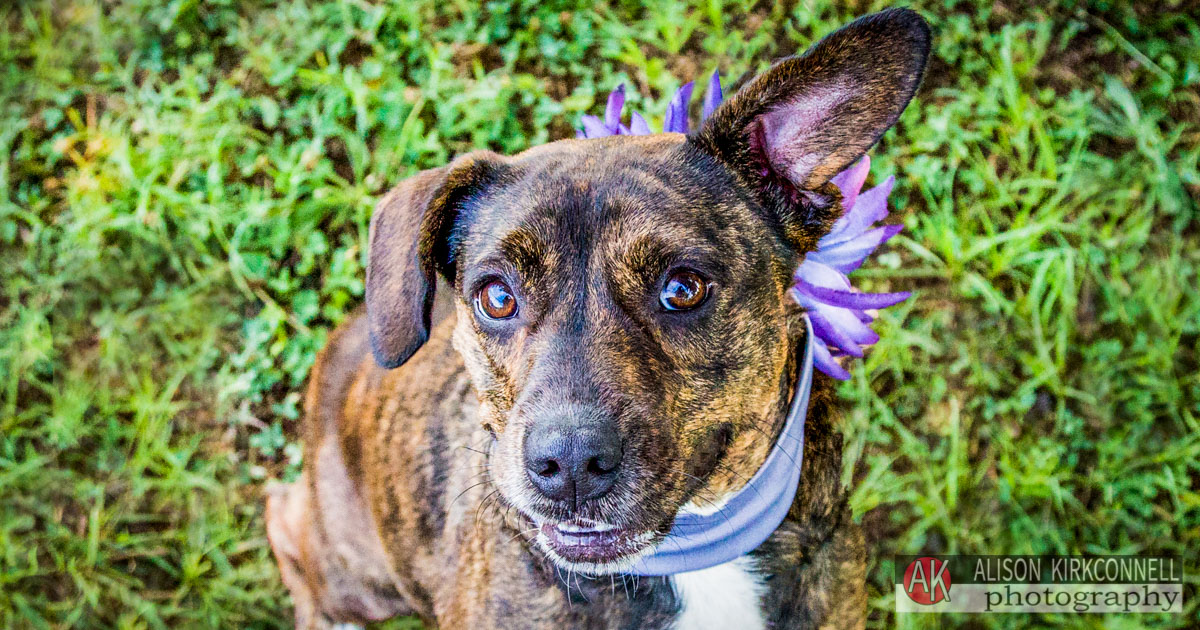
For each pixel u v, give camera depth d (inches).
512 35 34.0
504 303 18.3
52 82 34.4
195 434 30.8
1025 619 27.7
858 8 33.8
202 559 29.7
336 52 33.4
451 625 20.8
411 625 28.1
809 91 17.6
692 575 19.3
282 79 33.1
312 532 25.0
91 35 35.1
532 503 17.1
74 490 30.2
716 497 18.7
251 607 29.3
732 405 18.0
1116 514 28.7
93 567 29.5
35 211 32.7
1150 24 33.4
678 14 33.3
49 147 33.5
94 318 31.6
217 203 31.4
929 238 30.5
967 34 32.9
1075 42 33.3
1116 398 29.5
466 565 20.5
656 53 33.7
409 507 22.3
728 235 17.8
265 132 33.3
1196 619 27.9
